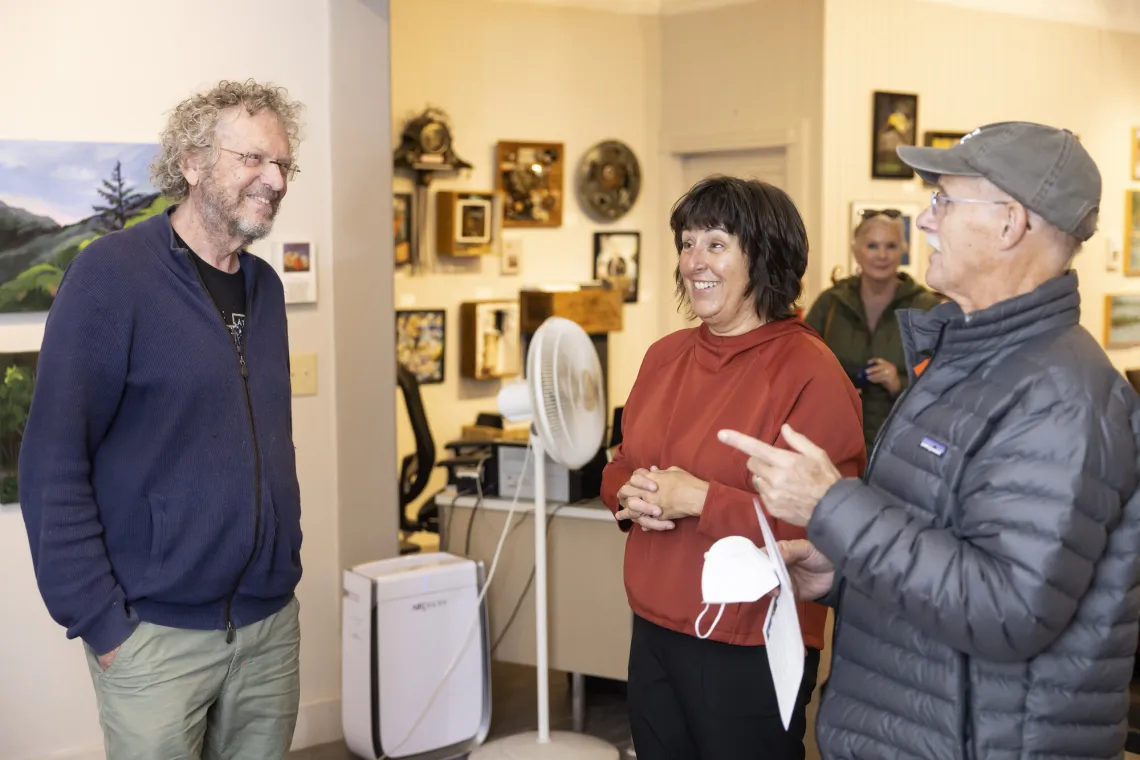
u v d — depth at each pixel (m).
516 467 3.46
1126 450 1.38
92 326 1.93
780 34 6.20
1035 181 1.42
